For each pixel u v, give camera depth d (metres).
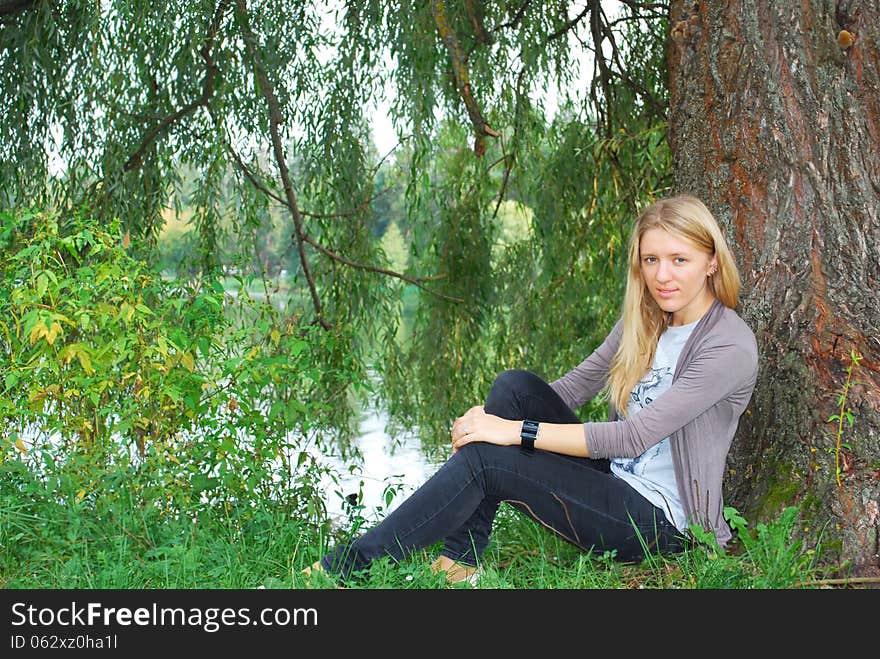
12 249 3.97
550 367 5.88
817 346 2.90
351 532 3.36
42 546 2.83
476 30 4.57
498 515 3.62
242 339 3.51
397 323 5.71
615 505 2.64
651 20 5.62
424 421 6.02
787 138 3.06
